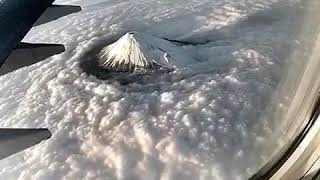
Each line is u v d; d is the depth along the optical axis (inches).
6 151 248.4
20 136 259.1
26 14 263.4
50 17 268.2
